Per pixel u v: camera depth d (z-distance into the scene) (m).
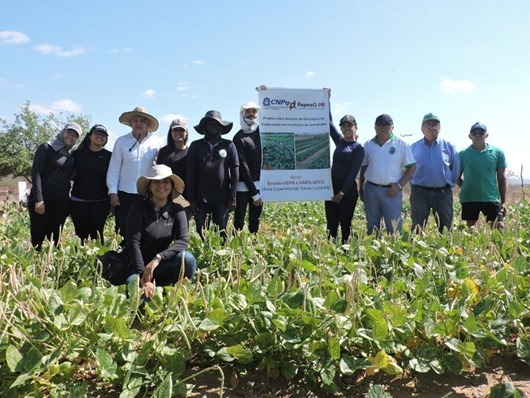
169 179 4.48
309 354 2.89
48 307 2.84
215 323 2.99
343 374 3.06
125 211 6.14
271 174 7.06
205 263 5.07
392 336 3.04
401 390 2.97
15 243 5.61
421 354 3.07
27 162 41.84
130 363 2.71
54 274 4.43
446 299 3.72
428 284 3.64
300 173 7.12
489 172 7.55
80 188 6.25
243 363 2.99
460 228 8.16
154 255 4.61
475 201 7.64
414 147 7.33
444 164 7.08
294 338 2.85
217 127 6.23
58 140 6.13
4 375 2.62
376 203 6.91
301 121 7.14
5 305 2.81
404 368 3.04
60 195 6.12
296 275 3.67
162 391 2.40
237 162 6.39
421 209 7.20
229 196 6.40
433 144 7.14
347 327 2.94
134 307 3.09
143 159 6.17
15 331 2.70
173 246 4.48
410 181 7.33
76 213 6.29
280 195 7.08
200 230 6.22
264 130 7.04
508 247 5.26
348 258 4.60
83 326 2.90
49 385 2.65
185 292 3.28
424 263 4.73
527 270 4.26
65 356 2.83
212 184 6.20
